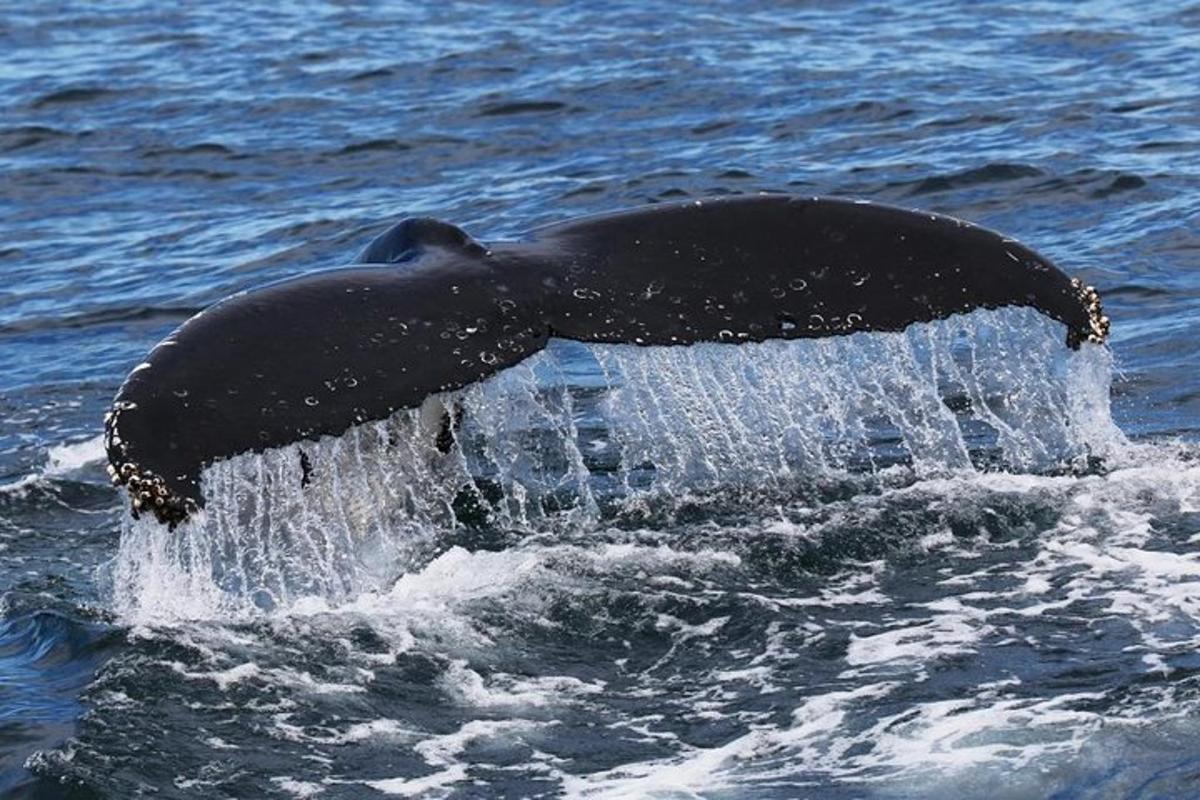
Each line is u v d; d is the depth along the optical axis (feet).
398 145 260.42
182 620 113.19
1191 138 235.81
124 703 104.83
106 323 197.16
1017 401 143.84
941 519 122.01
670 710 101.65
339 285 107.65
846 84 276.21
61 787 97.76
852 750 95.66
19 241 228.43
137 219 235.20
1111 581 111.75
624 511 125.59
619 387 155.63
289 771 97.91
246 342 102.58
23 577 126.82
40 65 321.32
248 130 272.72
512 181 239.50
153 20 358.02
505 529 122.52
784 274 112.37
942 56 293.23
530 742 99.25
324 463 114.83
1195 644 103.45
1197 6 319.68
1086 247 198.49
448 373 104.27
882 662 104.53
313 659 108.27
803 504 125.29
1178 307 177.68
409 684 105.60
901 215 114.83
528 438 142.61
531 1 360.07
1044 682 100.63
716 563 117.80
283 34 338.54
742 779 93.81
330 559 115.03
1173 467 128.77
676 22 330.54
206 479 99.25
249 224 229.66
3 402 172.45
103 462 152.56
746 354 126.00
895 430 140.15
